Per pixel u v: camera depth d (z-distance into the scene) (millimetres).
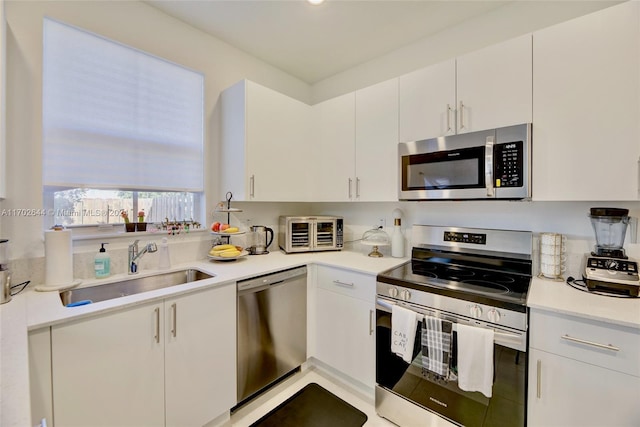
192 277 1924
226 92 2195
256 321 1785
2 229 1376
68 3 1565
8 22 1387
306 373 2143
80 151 1623
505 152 1504
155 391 1348
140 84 1856
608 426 1076
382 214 2438
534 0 1763
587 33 1320
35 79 1467
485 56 1604
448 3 1836
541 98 1434
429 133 1814
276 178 2205
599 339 1088
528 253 1696
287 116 2291
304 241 2438
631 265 1322
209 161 2197
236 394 1686
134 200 1876
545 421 1198
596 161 1305
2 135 1252
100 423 1187
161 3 1854
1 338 895
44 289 1383
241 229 2402
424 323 1485
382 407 1699
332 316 2021
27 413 548
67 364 1100
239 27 2096
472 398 1374
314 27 2092
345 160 2270
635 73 1218
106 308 1189
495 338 1289
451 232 1971
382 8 1879
